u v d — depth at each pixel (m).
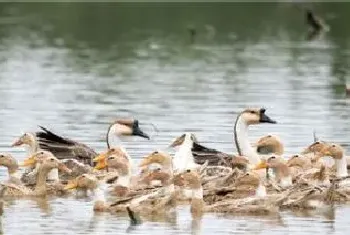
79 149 30.64
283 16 84.00
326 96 45.06
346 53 61.78
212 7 88.50
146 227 24.69
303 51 63.00
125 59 59.75
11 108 41.41
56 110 41.03
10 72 53.22
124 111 40.91
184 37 70.81
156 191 26.55
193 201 26.33
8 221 25.11
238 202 26.25
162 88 47.78
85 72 53.88
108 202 26.64
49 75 52.34
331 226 24.77
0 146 33.34
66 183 28.34
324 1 89.56
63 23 78.12
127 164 27.95
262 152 31.25
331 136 35.19
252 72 53.41
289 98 44.41
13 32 72.62
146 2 90.44
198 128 36.81
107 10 85.19
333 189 26.81
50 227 24.55
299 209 26.48
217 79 50.91
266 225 24.92
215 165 29.64
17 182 28.75
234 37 71.12
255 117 31.08
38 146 30.77
